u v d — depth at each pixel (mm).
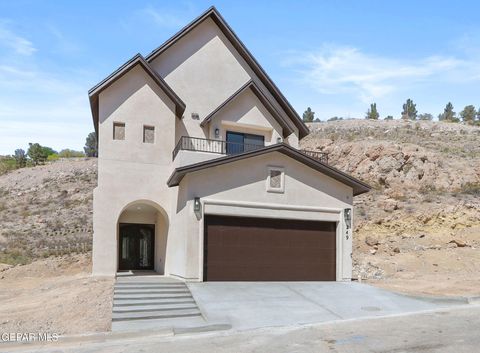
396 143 39938
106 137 19906
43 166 57625
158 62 22234
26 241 32812
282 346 9531
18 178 52375
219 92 23141
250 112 23016
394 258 26281
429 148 45281
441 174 36875
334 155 41500
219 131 22219
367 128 56469
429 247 28141
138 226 23609
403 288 17703
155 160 20484
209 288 15664
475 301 15070
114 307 12969
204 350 9344
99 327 11328
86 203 42625
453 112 72438
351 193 20078
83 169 54500
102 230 19359
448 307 14086
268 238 18297
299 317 12516
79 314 12500
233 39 23578
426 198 34000
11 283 21969
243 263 17688
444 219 31109
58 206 41906
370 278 22125
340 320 12250
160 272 21484
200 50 23141
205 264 17078
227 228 17672
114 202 19672
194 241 16844
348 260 19438
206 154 18625
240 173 18000
